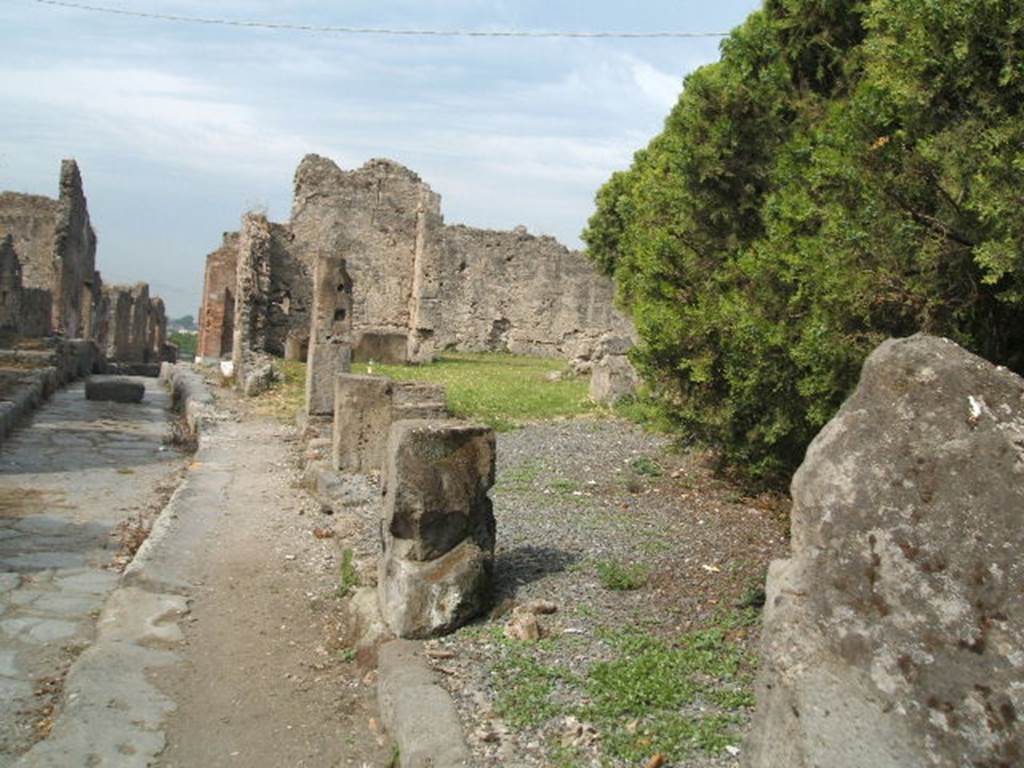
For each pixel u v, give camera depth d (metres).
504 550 7.30
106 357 39.81
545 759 4.16
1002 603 2.43
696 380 5.97
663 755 4.09
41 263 41.03
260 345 24.52
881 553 2.58
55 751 4.71
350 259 33.81
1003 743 2.29
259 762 4.77
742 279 6.20
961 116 4.62
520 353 35.81
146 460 13.90
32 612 6.82
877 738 2.39
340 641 6.32
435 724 4.46
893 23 4.70
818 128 6.41
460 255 34.97
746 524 8.59
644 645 5.41
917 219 4.91
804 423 5.66
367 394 11.25
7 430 14.89
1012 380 2.68
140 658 5.95
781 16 7.32
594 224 22.77
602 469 11.21
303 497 10.79
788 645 2.61
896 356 2.81
